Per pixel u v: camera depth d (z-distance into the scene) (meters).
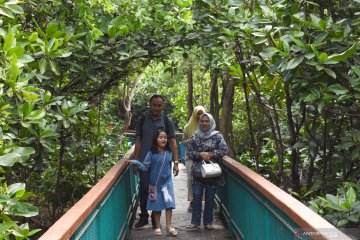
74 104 5.70
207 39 6.89
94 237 4.33
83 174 8.65
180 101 17.44
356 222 4.21
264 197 4.67
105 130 9.41
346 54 4.60
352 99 5.36
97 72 6.65
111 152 10.12
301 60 4.78
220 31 6.41
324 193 5.92
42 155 5.16
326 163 6.02
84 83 6.49
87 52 6.17
